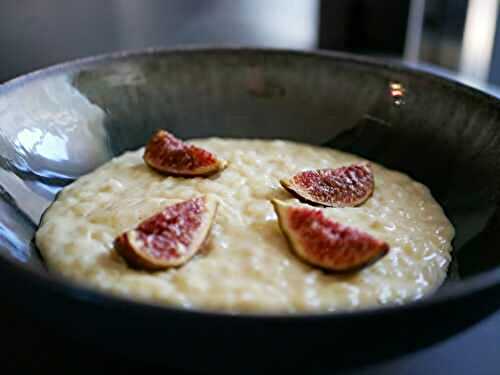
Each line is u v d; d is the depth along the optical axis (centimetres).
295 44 49
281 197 25
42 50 41
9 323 20
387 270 22
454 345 20
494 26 50
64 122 27
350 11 50
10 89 26
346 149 30
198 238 22
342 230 21
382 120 29
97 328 15
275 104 31
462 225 25
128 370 18
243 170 27
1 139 25
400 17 50
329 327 14
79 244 22
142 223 22
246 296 20
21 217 24
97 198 25
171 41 46
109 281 20
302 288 20
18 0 39
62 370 18
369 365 16
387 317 15
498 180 24
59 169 27
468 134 26
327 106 31
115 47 43
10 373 18
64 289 15
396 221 25
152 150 28
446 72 48
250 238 23
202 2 47
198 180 26
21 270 16
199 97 31
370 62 30
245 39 48
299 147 30
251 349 15
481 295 16
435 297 15
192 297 20
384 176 28
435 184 27
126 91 30
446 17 50
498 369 19
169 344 15
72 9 40
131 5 43
